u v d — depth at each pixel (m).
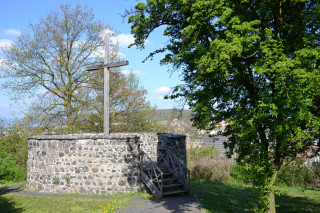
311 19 7.80
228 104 9.28
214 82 8.40
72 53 20.94
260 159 7.94
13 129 19.41
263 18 8.59
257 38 7.05
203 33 8.48
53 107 20.39
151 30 9.81
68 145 12.12
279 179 8.62
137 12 9.44
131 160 11.84
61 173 12.12
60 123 20.56
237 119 7.89
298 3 8.11
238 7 8.16
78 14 20.70
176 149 15.02
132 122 23.56
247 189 15.38
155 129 25.02
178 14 9.16
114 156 11.67
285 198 13.55
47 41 19.69
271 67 6.95
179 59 8.63
